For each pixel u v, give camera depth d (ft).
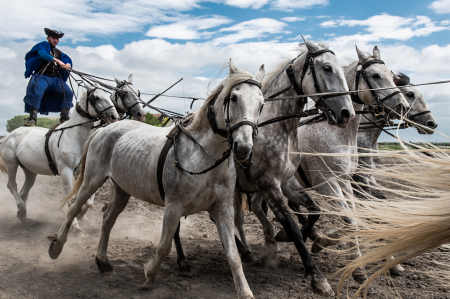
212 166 9.47
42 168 19.67
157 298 10.55
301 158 13.71
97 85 19.53
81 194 13.00
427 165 4.42
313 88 11.87
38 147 19.57
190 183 9.61
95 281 11.66
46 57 21.27
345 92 11.30
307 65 12.00
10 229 18.13
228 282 12.03
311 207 12.85
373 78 13.55
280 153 11.89
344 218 11.51
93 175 12.73
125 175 11.51
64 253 14.48
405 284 11.87
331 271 13.10
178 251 13.09
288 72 12.43
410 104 16.16
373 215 4.81
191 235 18.29
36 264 13.01
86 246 15.56
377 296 10.99
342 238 5.40
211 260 14.34
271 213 23.81
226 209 9.93
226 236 9.55
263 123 11.91
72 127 18.92
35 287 10.95
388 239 4.77
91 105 18.86
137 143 11.52
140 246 15.88
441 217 4.20
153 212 23.32
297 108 12.32
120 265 13.29
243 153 8.25
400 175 4.57
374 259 4.86
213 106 9.59
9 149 20.35
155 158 10.64
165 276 12.34
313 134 13.43
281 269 13.43
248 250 14.02
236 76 8.95
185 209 9.96
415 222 4.37
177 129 10.58
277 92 12.68
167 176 9.93
